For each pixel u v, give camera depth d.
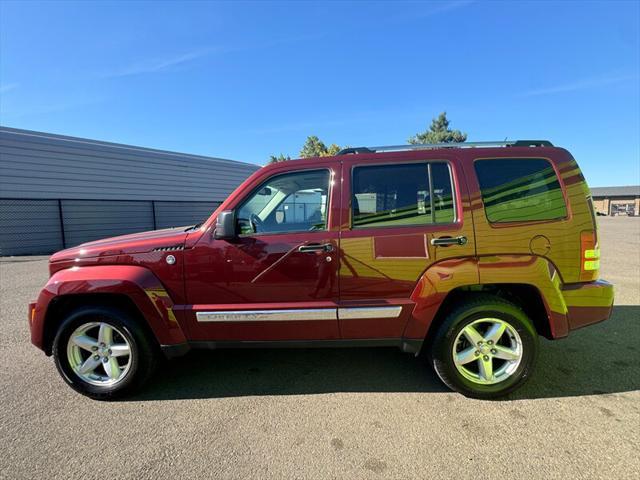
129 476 2.23
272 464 2.31
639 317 4.89
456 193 2.98
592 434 2.54
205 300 3.05
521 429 2.61
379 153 3.09
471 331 3.00
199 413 2.89
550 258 2.94
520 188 3.00
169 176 17.45
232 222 2.92
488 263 2.91
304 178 3.11
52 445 2.52
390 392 3.16
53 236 13.77
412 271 2.96
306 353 4.00
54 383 3.40
